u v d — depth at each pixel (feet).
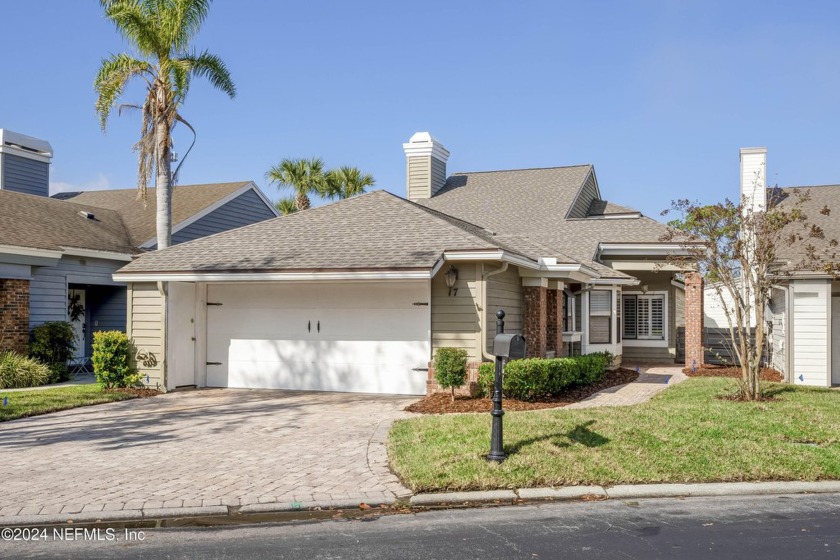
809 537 20.02
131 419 38.04
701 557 18.43
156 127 61.52
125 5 59.67
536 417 33.81
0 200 67.67
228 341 51.11
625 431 30.81
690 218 42.27
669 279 75.82
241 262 47.55
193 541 19.79
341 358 48.26
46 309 62.18
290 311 49.75
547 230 75.92
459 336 45.19
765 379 56.85
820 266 49.11
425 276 41.63
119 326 71.61
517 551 18.86
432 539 19.89
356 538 20.01
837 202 67.00
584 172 91.35
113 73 60.85
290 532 20.58
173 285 49.88
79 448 30.63
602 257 70.44
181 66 60.90
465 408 39.37
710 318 90.33
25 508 22.07
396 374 46.83
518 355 26.78
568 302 64.64
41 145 85.76
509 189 89.97
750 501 23.80
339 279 43.68
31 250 57.47
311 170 108.27
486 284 45.21
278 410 40.65
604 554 18.63
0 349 56.03
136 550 19.04
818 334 53.88
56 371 58.13
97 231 72.43
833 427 32.24
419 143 92.07
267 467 27.14
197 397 46.50
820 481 25.45
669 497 24.32
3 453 29.68
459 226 54.19
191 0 61.16
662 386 51.34
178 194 89.40
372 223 51.06
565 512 22.52
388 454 28.55
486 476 24.99
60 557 18.51
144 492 23.80
